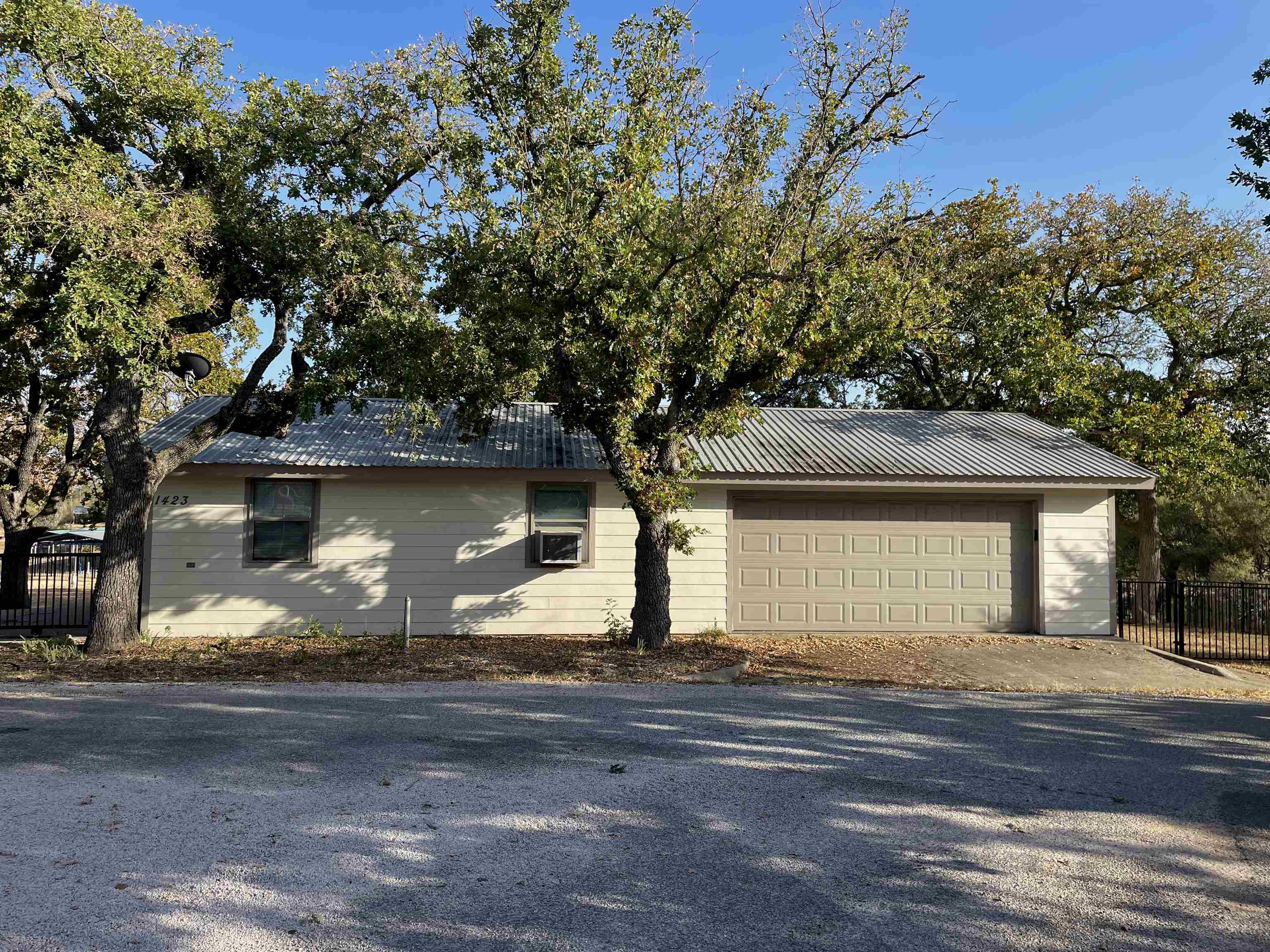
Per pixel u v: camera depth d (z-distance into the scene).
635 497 11.52
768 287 11.04
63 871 4.38
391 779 6.04
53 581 20.30
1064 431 17.44
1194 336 20.34
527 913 4.04
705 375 11.62
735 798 5.77
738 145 11.70
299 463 13.31
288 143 11.68
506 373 11.66
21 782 5.84
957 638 14.22
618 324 10.43
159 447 13.36
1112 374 20.42
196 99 11.85
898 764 6.68
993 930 3.96
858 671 11.32
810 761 6.71
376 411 16.41
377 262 11.49
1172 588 15.58
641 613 12.34
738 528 14.52
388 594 13.96
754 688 9.87
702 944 3.77
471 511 14.18
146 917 3.89
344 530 13.91
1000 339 21.47
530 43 11.12
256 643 12.78
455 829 5.11
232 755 6.58
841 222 11.70
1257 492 22.20
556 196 10.68
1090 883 4.50
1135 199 22.28
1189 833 5.27
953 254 21.31
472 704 8.63
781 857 4.79
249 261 12.34
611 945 3.74
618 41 11.23
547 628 14.19
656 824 5.26
